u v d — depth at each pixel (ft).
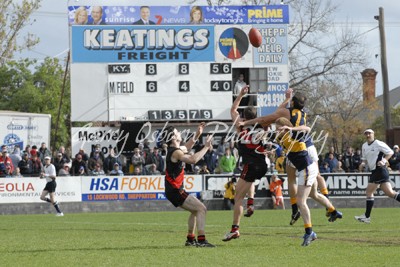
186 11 368.48
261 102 368.89
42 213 312.71
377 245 134.00
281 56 370.73
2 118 371.15
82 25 361.51
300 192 134.82
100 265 109.40
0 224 220.64
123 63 362.33
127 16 365.81
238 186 139.23
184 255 120.98
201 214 134.31
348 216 240.32
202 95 365.20
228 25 367.66
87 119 360.89
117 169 324.60
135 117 362.12
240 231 172.65
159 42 364.17
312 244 136.46
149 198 320.91
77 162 325.62
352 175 327.26
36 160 321.93
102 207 318.04
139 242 147.43
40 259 117.91
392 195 201.87
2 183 310.04
